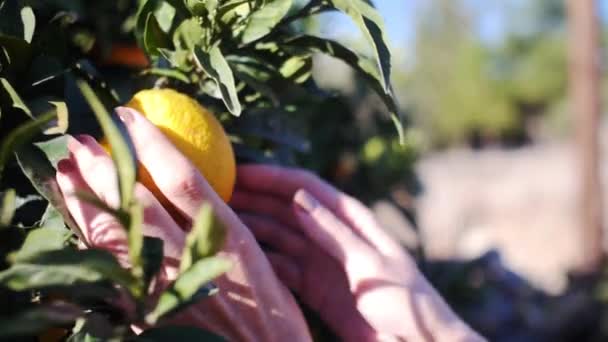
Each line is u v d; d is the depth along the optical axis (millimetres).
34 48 470
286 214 636
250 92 578
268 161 657
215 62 474
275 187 634
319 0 522
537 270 4309
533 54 11930
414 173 1336
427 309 574
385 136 1241
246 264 486
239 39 510
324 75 1260
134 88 564
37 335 439
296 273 636
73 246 460
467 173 7426
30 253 371
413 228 1257
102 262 360
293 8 676
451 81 12078
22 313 355
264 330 491
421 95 11828
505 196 5980
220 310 473
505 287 1978
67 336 448
